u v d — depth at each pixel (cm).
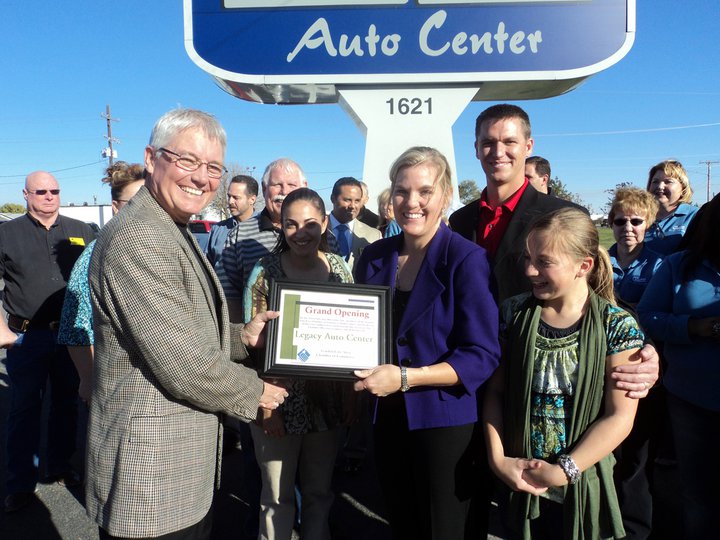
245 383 158
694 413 217
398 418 195
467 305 176
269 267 233
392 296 195
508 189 250
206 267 174
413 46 455
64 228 342
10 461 309
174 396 150
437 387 178
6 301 323
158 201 165
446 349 180
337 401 224
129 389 149
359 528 292
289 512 223
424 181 181
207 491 163
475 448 188
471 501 186
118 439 148
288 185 288
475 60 453
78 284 277
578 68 446
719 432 212
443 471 180
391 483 200
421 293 185
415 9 451
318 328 184
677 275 226
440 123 471
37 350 320
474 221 266
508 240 236
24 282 318
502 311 194
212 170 166
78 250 344
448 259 184
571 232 165
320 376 178
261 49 459
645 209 320
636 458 252
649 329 228
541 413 170
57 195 337
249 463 282
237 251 289
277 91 488
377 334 185
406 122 473
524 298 189
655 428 255
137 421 147
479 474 190
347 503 321
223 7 456
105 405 152
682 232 354
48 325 323
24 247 320
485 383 196
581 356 164
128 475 145
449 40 453
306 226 221
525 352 173
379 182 483
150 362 144
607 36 441
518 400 174
